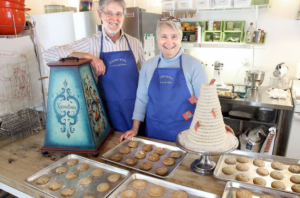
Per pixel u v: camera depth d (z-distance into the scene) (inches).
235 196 34.4
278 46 113.8
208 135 37.6
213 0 106.0
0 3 53.1
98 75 63.2
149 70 59.1
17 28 58.0
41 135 58.9
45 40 94.3
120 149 49.8
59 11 97.7
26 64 59.4
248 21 116.7
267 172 39.8
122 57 64.6
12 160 46.6
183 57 57.1
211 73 130.6
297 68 110.1
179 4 110.0
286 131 110.6
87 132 46.6
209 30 122.3
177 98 55.7
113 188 37.2
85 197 34.8
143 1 122.3
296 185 35.9
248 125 115.6
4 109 54.9
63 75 45.6
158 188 36.1
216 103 37.6
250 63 120.6
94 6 114.1
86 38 67.0
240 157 44.9
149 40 111.7
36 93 63.2
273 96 99.3
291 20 108.7
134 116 61.1
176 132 57.6
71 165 43.9
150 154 46.9
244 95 102.3
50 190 37.1
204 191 34.2
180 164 43.7
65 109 46.5
